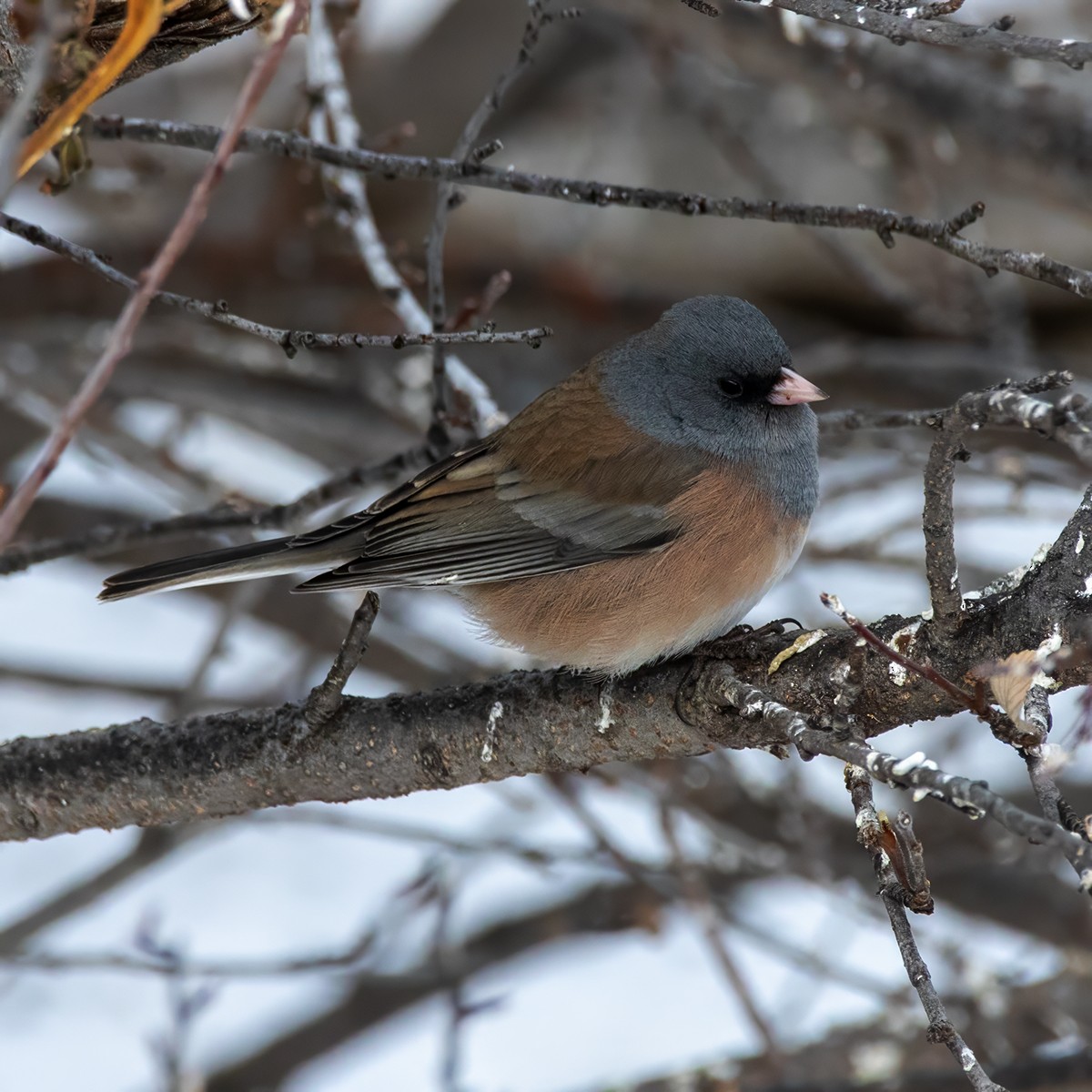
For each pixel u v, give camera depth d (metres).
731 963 9.77
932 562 5.55
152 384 13.46
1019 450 12.47
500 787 10.95
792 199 12.94
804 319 16.59
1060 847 4.12
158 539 8.97
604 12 14.29
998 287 13.84
